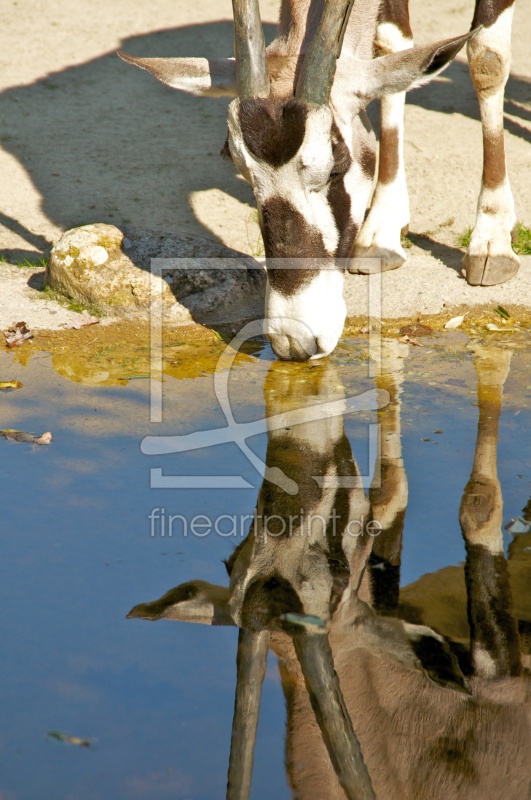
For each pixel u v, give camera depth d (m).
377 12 4.47
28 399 4.25
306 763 2.41
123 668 2.66
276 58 4.04
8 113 8.18
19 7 10.68
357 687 2.67
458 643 2.84
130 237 5.45
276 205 3.82
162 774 2.31
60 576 3.04
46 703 2.52
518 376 4.47
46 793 2.24
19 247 5.98
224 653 2.74
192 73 4.11
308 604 2.97
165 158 7.36
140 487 3.56
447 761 2.47
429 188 6.83
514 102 8.38
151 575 3.06
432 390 4.34
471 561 3.18
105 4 10.80
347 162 3.86
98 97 8.59
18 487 3.53
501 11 5.02
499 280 5.39
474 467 3.70
